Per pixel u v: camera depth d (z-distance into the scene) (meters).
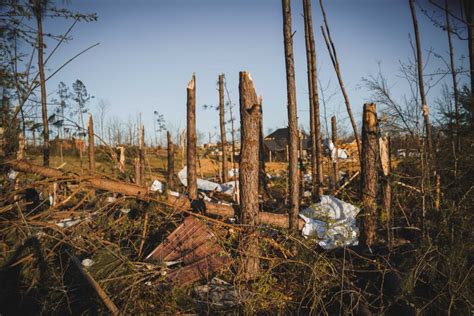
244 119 5.61
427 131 6.05
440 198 5.68
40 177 7.18
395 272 4.92
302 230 6.50
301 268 5.22
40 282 5.21
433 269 4.64
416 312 4.18
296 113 6.95
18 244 5.79
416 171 6.89
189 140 9.01
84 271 4.93
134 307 4.44
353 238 6.39
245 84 5.61
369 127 6.29
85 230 6.23
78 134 8.62
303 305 4.89
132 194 6.96
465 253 4.73
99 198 7.80
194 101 9.04
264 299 4.88
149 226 6.69
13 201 6.66
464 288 4.37
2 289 5.14
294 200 6.63
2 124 7.02
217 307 4.75
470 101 6.71
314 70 10.67
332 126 13.50
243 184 5.66
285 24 6.98
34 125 7.84
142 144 12.31
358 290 4.87
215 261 5.42
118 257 5.37
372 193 6.22
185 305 4.68
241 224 5.58
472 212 5.15
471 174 5.82
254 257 5.35
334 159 12.36
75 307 4.84
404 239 6.34
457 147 6.43
